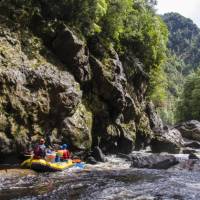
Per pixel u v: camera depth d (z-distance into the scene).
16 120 22.84
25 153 23.42
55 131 25.78
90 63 30.88
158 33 43.41
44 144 24.50
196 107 82.88
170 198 15.80
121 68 34.12
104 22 33.78
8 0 27.11
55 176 20.66
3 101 22.11
